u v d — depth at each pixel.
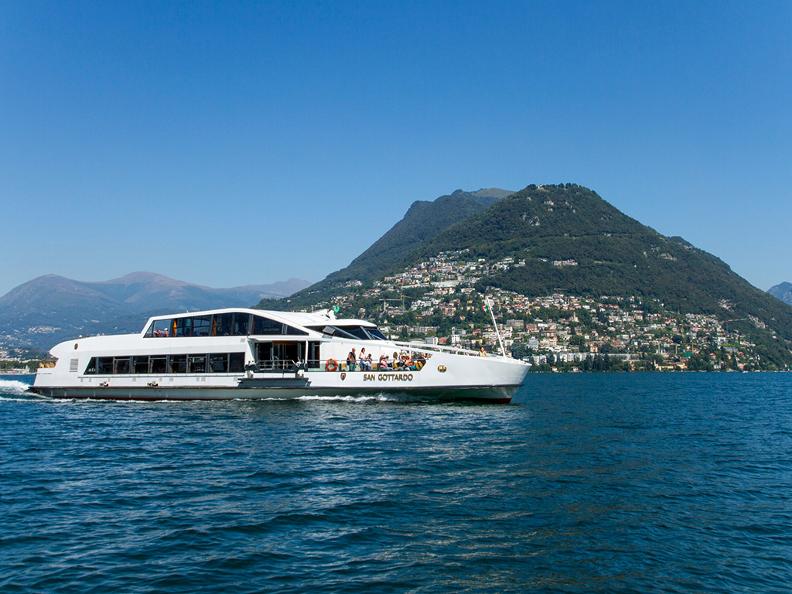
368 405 41.53
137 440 29.83
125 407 44.44
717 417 44.94
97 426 34.97
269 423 34.59
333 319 45.75
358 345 43.09
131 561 13.77
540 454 26.36
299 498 18.84
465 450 26.91
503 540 15.30
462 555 14.30
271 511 17.44
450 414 38.22
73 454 26.34
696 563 14.12
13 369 185.88
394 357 42.16
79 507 17.94
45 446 28.41
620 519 17.14
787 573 13.68
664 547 15.05
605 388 92.25
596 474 22.67
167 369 46.56
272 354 44.34
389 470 22.77
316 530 15.87
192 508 17.80
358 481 21.05
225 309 45.62
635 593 12.55
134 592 12.21
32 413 41.84
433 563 13.80
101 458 25.38
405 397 42.25
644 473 23.09
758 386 102.12
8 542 14.98
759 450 29.12
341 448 27.09
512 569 13.56
